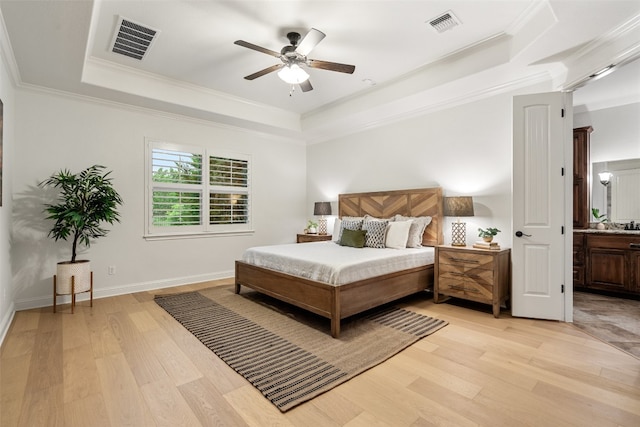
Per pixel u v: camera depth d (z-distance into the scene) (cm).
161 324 302
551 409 172
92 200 345
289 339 266
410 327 293
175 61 348
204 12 261
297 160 621
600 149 450
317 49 326
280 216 593
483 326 297
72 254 356
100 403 177
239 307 356
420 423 161
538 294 315
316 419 165
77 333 278
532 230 316
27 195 348
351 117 477
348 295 283
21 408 172
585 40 260
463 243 373
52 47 267
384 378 205
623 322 308
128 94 375
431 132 432
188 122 473
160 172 446
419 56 341
